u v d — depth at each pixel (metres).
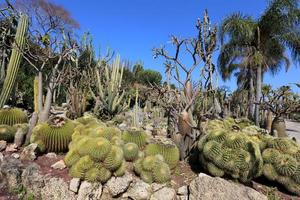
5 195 3.38
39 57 5.29
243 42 14.28
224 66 15.30
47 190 3.42
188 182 3.91
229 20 14.02
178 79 5.20
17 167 3.58
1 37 8.53
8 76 6.07
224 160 3.80
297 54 14.20
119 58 9.56
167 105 5.70
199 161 4.26
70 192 3.39
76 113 7.38
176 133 4.67
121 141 4.09
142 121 7.93
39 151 4.13
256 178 4.31
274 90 12.12
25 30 6.19
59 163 3.80
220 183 3.54
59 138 4.21
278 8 13.47
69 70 7.79
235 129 4.81
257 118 12.45
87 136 4.03
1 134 4.36
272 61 14.98
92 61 11.13
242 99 13.90
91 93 9.01
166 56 5.01
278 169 4.00
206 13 5.20
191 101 4.79
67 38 7.59
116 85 9.25
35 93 5.81
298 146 4.20
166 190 3.56
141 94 11.45
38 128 4.26
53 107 8.70
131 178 3.63
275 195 3.88
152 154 4.07
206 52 5.25
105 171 3.53
